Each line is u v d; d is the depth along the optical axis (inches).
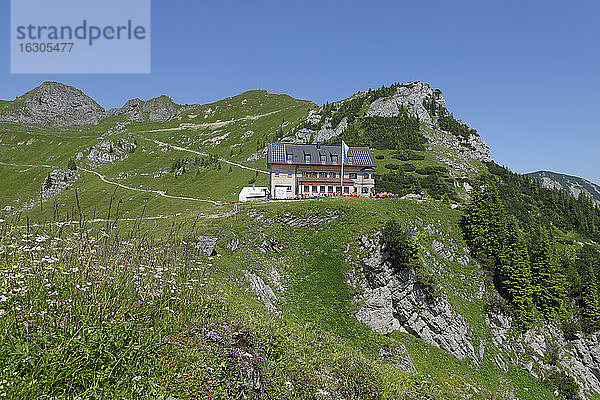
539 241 2303.2
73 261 547.2
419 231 2290.8
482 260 2240.4
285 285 1600.6
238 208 2374.5
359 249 1838.1
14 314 403.9
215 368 491.2
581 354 2038.6
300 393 629.9
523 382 1790.1
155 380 422.0
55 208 614.5
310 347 839.7
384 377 916.6
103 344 415.2
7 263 495.5
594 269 2598.4
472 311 1985.7
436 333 1775.3
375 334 1440.7
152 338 473.7
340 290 1656.0
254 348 611.5
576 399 1804.9
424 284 1786.4
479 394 1560.0
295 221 2116.1
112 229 642.8
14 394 321.4
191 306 605.0
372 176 3294.8
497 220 2335.1
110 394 375.9
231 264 1461.6
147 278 605.3
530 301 2047.2
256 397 532.7
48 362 362.3
